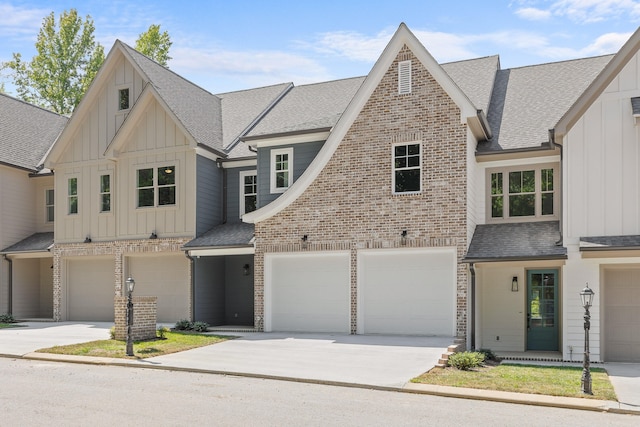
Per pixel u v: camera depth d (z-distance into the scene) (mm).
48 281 26219
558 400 10023
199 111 23625
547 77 21016
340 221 18156
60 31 41094
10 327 20938
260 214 19109
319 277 18891
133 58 22438
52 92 40938
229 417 8781
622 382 11977
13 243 25062
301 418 8781
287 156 20516
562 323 15922
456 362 12805
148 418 8680
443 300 17203
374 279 18031
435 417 8969
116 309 16969
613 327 15469
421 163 17250
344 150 18234
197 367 12914
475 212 18109
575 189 15500
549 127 18031
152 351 14992
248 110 24969
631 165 15070
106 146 22969
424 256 17516
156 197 21719
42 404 9555
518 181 18031
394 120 17641
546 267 17719
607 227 15180
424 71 17375
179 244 21141
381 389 11023
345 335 17750
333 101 23031
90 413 8953
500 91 21016
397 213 17422
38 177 25844
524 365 13930
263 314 19109
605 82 15336
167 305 21688
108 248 22469
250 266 22406
